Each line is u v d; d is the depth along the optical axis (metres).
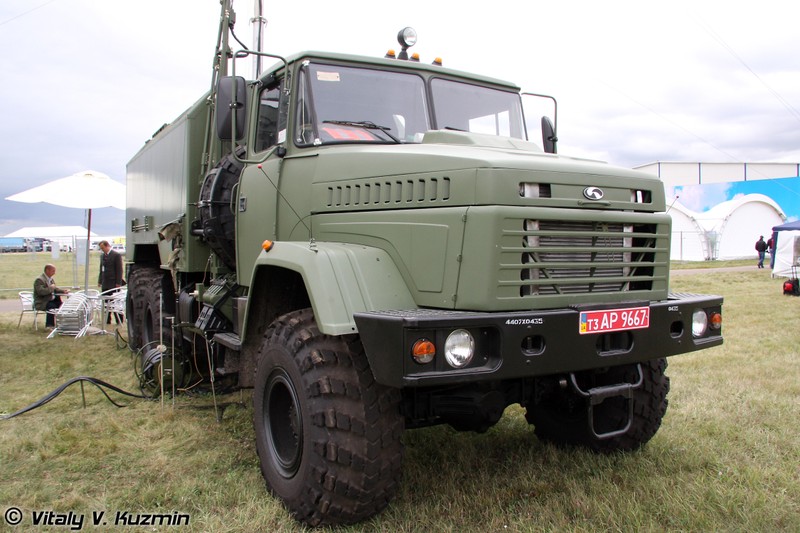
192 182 5.54
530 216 2.84
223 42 5.38
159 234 5.86
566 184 2.99
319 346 3.06
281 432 3.42
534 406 4.27
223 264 5.21
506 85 4.69
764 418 4.65
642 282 3.32
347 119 3.88
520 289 2.84
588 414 3.06
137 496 3.41
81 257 14.80
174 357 5.60
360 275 3.03
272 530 3.04
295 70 3.96
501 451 4.08
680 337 3.29
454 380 2.58
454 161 2.96
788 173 53.25
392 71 4.14
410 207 3.13
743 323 9.66
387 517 3.08
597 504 3.19
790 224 20.33
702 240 33.91
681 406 4.97
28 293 10.88
